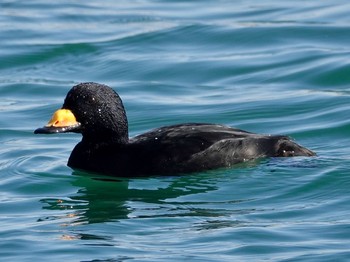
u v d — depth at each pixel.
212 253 12.60
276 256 12.50
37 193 15.20
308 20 24.20
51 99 20.39
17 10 26.19
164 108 19.50
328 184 14.70
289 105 19.23
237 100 19.78
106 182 15.30
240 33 23.50
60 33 24.28
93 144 15.73
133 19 25.17
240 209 14.10
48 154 16.98
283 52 22.33
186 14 25.44
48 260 12.54
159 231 13.37
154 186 15.03
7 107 19.92
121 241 13.09
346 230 13.23
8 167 16.38
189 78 21.38
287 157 15.41
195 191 14.80
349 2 25.53
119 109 15.66
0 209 14.53
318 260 12.36
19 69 22.39
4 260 12.55
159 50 23.00
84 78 21.70
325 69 21.05
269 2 26.17
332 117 18.42
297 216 13.81
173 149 15.30
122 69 21.98
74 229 13.55
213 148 15.23
